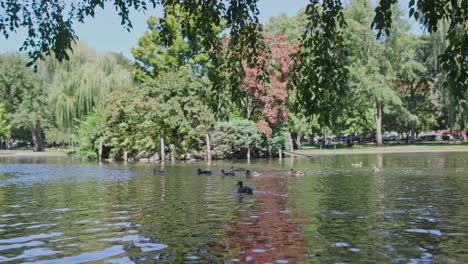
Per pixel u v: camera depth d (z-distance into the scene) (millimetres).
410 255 8219
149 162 39594
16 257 8398
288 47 43156
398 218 11688
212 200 15328
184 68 48844
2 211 13688
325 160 38281
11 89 83875
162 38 10227
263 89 41156
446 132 92938
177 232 10305
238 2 9102
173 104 40188
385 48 57312
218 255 8320
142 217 12297
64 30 9008
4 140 95062
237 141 41812
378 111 61344
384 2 7910
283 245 9016
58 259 8234
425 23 7941
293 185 19641
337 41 9055
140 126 41031
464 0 7688
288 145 46812
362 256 8180
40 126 83312
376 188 18203
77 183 21969
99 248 8961
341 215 12195
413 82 70188
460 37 7840
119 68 57781
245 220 11641
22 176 26688
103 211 13406
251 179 22609
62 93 59000
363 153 50000
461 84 7621
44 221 11953
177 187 19406
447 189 17594
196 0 9516
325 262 7816
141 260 8070
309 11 9117
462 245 8898
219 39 9961
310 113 9148
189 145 42812
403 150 53625
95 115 45562
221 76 10117
